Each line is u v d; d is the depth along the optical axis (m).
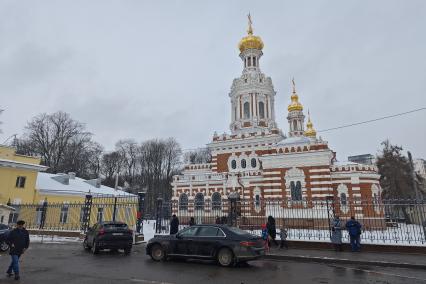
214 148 53.00
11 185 34.75
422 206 19.89
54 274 12.43
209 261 15.86
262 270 13.84
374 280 11.97
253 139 50.38
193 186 48.53
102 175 87.06
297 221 37.47
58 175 43.31
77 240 25.86
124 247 18.70
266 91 57.84
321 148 40.75
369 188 38.69
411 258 16.58
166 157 92.19
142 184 86.88
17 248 11.59
